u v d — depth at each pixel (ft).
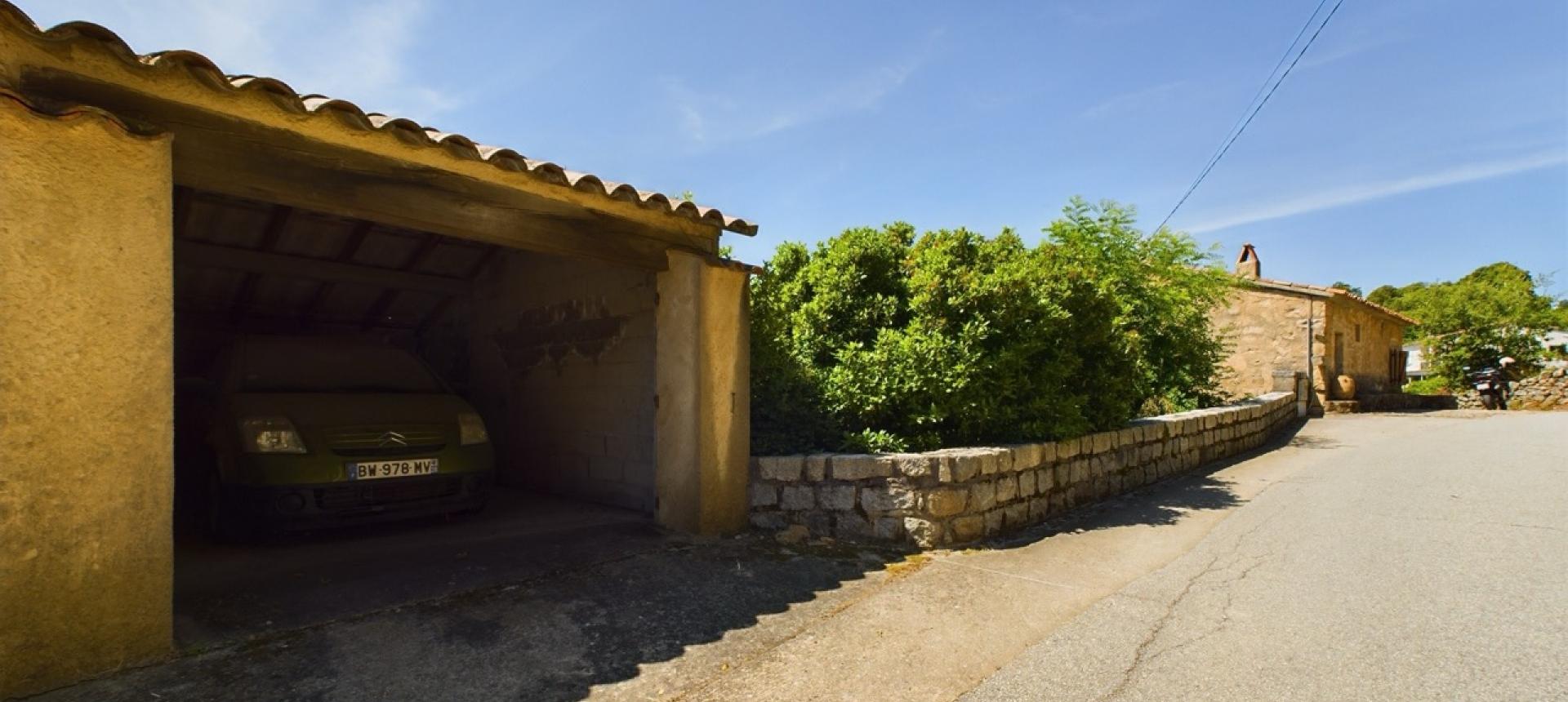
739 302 16.89
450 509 15.92
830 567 14.33
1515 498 20.57
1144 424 24.67
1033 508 18.49
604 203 14.38
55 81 8.41
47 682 8.08
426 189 11.94
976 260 20.90
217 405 15.69
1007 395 19.08
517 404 23.48
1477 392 68.59
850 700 8.82
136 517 8.75
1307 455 30.83
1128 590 13.03
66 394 8.16
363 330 26.37
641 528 16.70
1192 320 35.94
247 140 10.00
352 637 10.16
